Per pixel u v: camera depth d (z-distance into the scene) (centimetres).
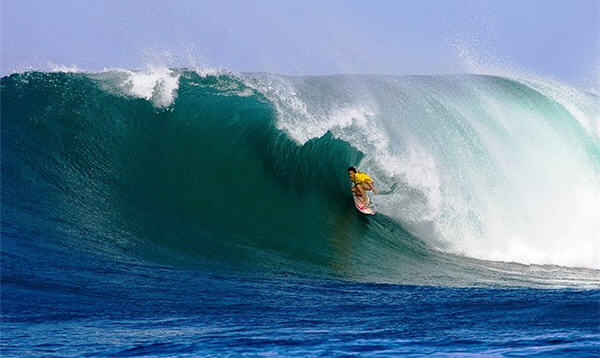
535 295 866
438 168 1443
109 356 589
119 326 711
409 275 1120
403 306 825
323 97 1526
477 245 1360
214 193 1298
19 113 1394
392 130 1480
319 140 1434
